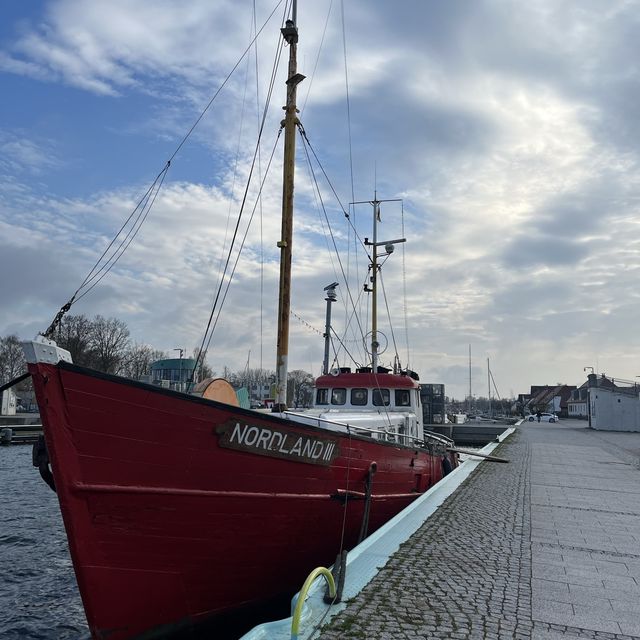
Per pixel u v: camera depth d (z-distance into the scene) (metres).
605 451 22.45
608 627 4.81
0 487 20.98
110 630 5.97
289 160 10.52
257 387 61.00
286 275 10.32
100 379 5.62
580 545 7.46
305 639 4.40
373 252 21.25
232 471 6.66
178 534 6.30
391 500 10.31
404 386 13.74
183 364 42.72
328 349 21.41
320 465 7.91
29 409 77.44
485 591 5.59
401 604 5.17
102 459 5.68
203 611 6.75
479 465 16.58
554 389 112.25
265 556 7.29
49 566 11.84
